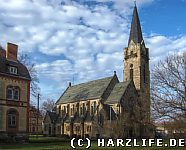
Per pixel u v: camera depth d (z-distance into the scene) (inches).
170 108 1389.0
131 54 4210.1
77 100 4079.7
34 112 3688.5
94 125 3494.1
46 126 4288.9
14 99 2316.7
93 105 3791.8
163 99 1407.5
